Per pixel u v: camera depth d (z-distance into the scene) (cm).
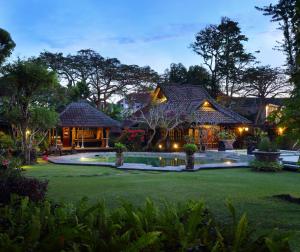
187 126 2822
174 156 2322
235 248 206
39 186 637
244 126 3100
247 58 4503
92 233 215
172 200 770
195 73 4716
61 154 2491
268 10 3331
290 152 2388
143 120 2938
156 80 5162
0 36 1733
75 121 2798
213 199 786
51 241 205
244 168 1608
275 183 1098
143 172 1446
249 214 619
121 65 5075
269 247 195
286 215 612
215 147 2881
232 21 4553
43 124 1920
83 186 999
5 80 1748
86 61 4931
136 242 193
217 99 4450
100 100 5078
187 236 211
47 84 1834
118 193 870
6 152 1502
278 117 629
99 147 2962
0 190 588
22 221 254
